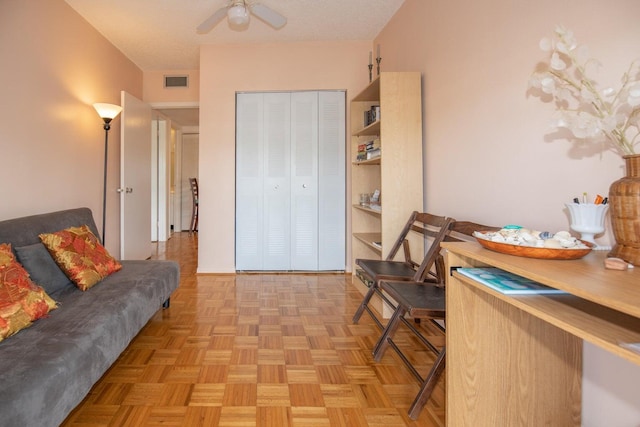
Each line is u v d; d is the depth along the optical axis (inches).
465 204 76.1
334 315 96.5
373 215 129.7
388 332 70.8
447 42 83.0
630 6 42.1
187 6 109.8
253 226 142.8
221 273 141.8
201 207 141.0
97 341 51.8
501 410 48.9
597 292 26.7
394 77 93.8
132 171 141.6
